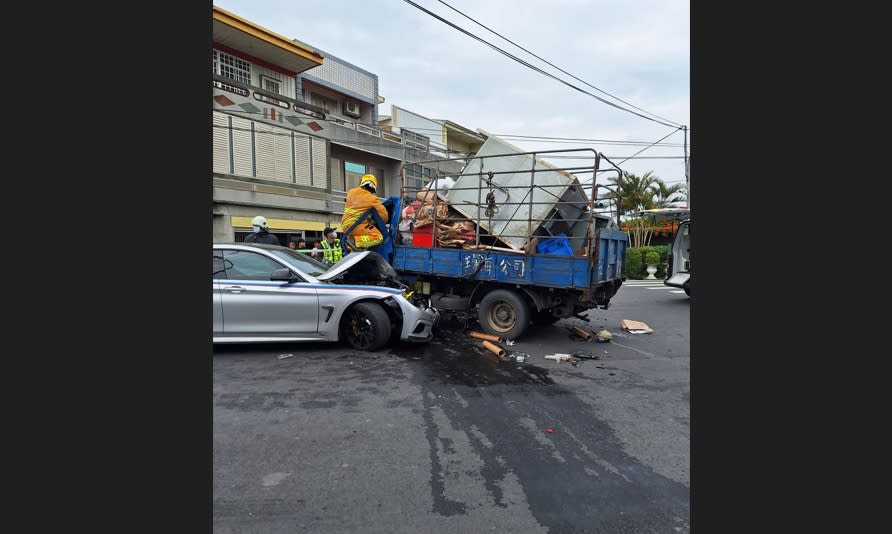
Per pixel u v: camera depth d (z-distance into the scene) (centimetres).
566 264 648
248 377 490
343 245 771
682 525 247
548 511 259
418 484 284
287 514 251
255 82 1967
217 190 1627
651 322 911
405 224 853
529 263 678
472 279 733
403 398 434
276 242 857
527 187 683
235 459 311
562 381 502
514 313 694
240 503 260
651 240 2600
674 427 379
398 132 2566
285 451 323
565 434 363
